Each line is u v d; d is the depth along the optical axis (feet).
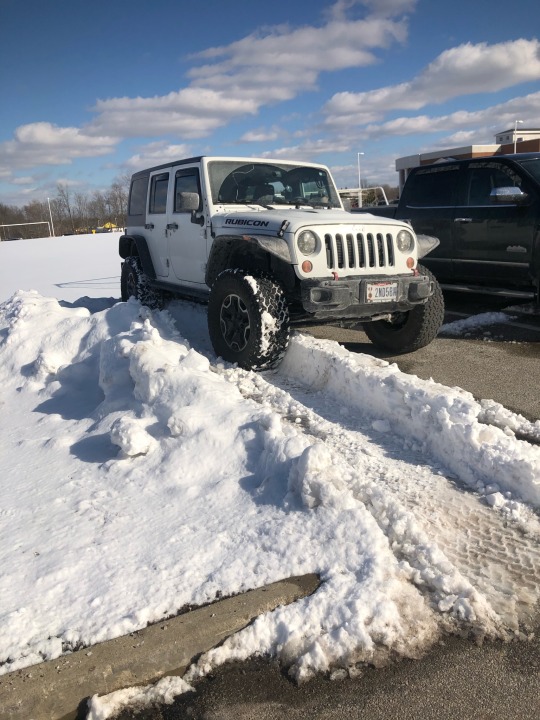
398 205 26.86
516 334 20.52
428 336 17.88
